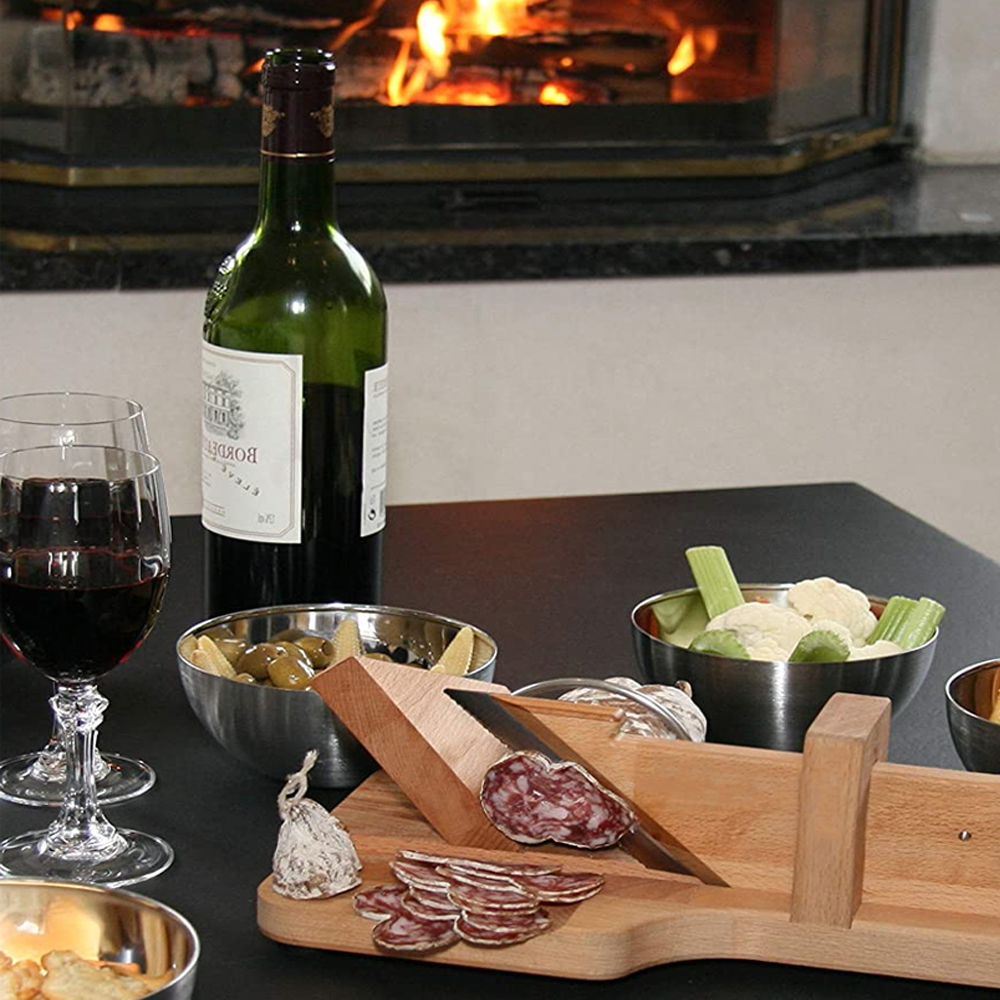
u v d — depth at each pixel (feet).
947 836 3.12
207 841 3.50
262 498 4.09
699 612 4.38
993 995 3.05
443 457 10.19
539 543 5.47
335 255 4.21
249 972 3.02
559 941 2.98
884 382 10.61
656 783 3.21
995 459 10.88
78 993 2.63
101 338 9.45
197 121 10.07
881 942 3.06
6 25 9.71
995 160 11.73
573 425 10.30
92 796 3.51
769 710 3.81
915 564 5.35
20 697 4.25
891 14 11.22
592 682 3.49
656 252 9.87
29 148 9.86
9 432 3.69
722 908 3.10
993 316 10.61
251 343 4.15
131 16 9.89
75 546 3.40
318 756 3.59
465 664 3.76
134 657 4.50
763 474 10.63
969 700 3.73
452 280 9.66
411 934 2.93
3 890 2.81
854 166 11.52
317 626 4.04
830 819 3.05
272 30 10.12
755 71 10.79
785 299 10.31
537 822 3.23
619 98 10.66
